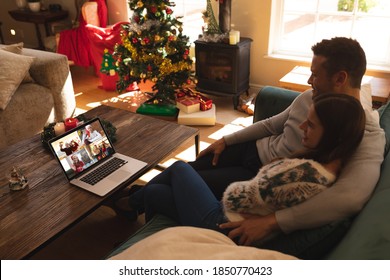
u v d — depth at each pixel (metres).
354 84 1.39
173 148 1.92
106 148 1.82
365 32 3.19
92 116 2.26
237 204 1.17
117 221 2.04
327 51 1.37
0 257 1.23
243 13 3.49
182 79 3.29
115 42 3.75
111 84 3.85
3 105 2.55
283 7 3.40
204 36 3.33
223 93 3.43
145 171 1.73
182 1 4.00
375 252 0.81
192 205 1.36
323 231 1.07
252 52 3.62
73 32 4.05
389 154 1.26
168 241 0.87
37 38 5.16
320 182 1.07
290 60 3.44
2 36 5.24
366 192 1.07
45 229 1.35
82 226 2.00
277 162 1.16
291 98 2.03
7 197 1.52
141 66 3.15
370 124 1.30
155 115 3.25
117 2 4.25
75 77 4.30
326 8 3.27
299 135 1.60
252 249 0.87
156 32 3.05
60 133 1.92
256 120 2.16
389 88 2.71
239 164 1.85
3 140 2.60
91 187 1.59
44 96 2.86
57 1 4.78
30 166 1.75
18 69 2.70
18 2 4.73
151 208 1.52
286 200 1.09
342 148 1.08
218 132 3.03
